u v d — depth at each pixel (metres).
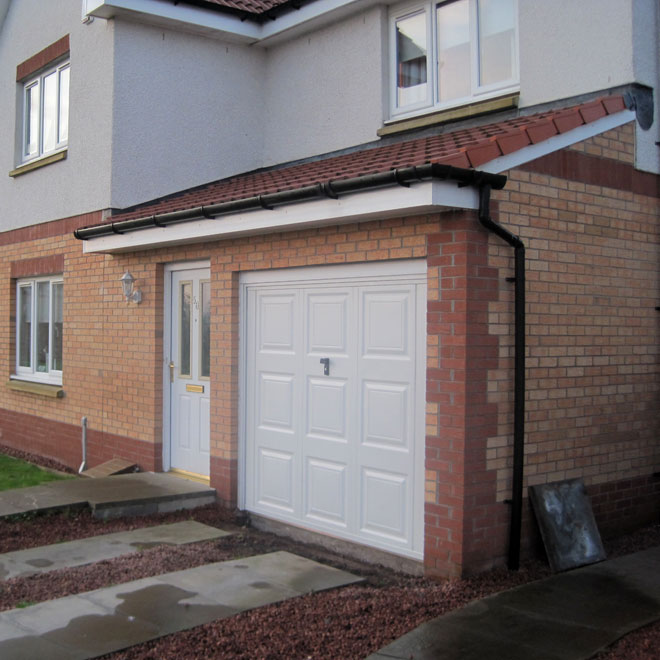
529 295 5.98
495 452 5.71
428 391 5.76
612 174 6.63
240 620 4.86
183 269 8.54
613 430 6.69
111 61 9.17
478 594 5.32
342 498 6.58
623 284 6.75
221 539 6.78
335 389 6.63
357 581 5.65
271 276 7.27
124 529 7.06
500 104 7.59
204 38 9.88
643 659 4.32
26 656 4.32
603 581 5.57
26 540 6.66
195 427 8.45
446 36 8.47
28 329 11.79
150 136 9.43
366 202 5.71
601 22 6.89
